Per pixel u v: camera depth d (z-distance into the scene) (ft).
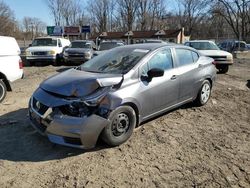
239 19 174.81
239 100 27.55
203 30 243.60
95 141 15.14
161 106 19.07
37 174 13.74
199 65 22.72
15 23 221.25
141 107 17.25
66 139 14.89
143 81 17.47
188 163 14.80
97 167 14.30
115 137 16.03
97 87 15.49
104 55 20.12
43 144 16.72
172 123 20.10
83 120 14.65
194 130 19.03
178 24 250.98
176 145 16.74
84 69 18.62
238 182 13.29
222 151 16.20
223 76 45.57
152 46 19.77
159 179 13.38
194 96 22.65
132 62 17.84
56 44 64.39
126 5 230.48
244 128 19.81
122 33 199.82
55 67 59.62
